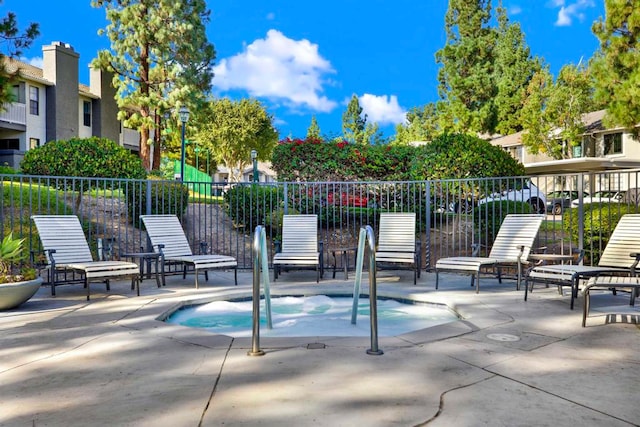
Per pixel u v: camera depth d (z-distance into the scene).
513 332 4.88
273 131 44.50
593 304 6.33
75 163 15.19
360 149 13.80
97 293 7.51
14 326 5.24
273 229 12.50
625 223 6.78
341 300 7.57
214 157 46.25
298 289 7.80
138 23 24.81
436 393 3.23
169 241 9.04
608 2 12.77
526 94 40.06
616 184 21.95
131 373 3.68
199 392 3.27
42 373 3.70
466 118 32.97
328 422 2.79
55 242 7.89
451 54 33.44
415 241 9.03
